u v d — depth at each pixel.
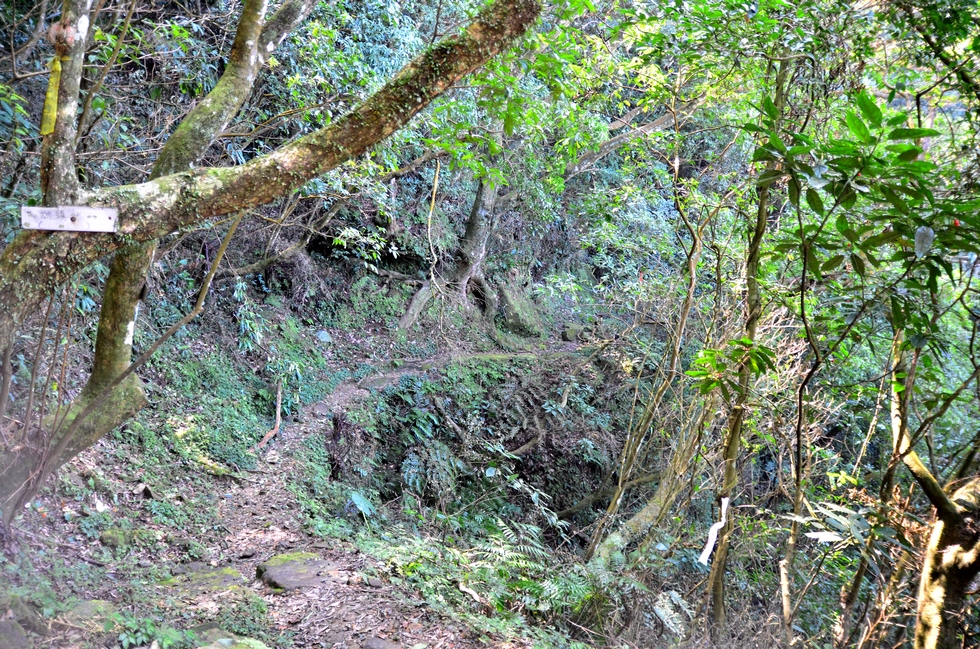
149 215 2.43
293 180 2.57
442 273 11.92
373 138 2.59
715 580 4.75
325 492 7.20
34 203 4.45
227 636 3.58
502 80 3.50
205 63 6.61
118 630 3.30
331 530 5.92
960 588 2.95
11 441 3.41
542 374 11.13
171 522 5.36
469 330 11.83
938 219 2.59
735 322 5.57
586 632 4.72
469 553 5.69
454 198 12.44
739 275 5.68
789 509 6.21
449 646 3.82
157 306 7.86
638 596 4.84
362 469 8.29
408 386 9.79
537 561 5.68
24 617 3.08
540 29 3.90
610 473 9.57
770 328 5.43
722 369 3.71
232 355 8.48
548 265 14.03
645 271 8.74
